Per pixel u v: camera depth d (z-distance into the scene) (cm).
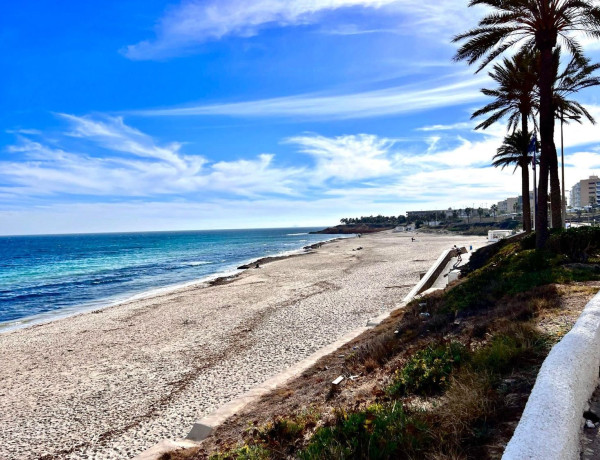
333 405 620
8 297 2995
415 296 1758
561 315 642
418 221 19412
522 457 222
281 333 1539
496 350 508
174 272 4528
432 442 368
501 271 1235
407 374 577
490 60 1611
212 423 707
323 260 4828
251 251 8238
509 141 2784
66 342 1614
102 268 5106
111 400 1006
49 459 746
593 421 304
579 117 2411
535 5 1345
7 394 1086
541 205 1361
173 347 1448
